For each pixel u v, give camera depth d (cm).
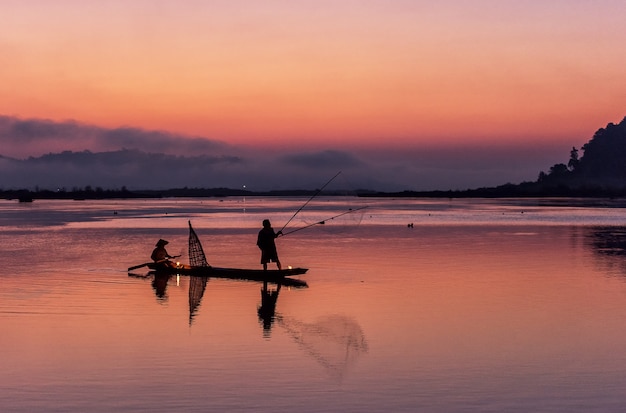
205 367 1102
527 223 6134
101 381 1025
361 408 908
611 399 941
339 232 4788
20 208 12238
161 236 4400
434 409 905
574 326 1415
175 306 1667
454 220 6844
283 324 1444
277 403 927
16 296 1812
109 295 1844
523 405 919
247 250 3353
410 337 1317
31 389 986
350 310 1611
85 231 4994
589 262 2662
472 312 1577
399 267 2508
